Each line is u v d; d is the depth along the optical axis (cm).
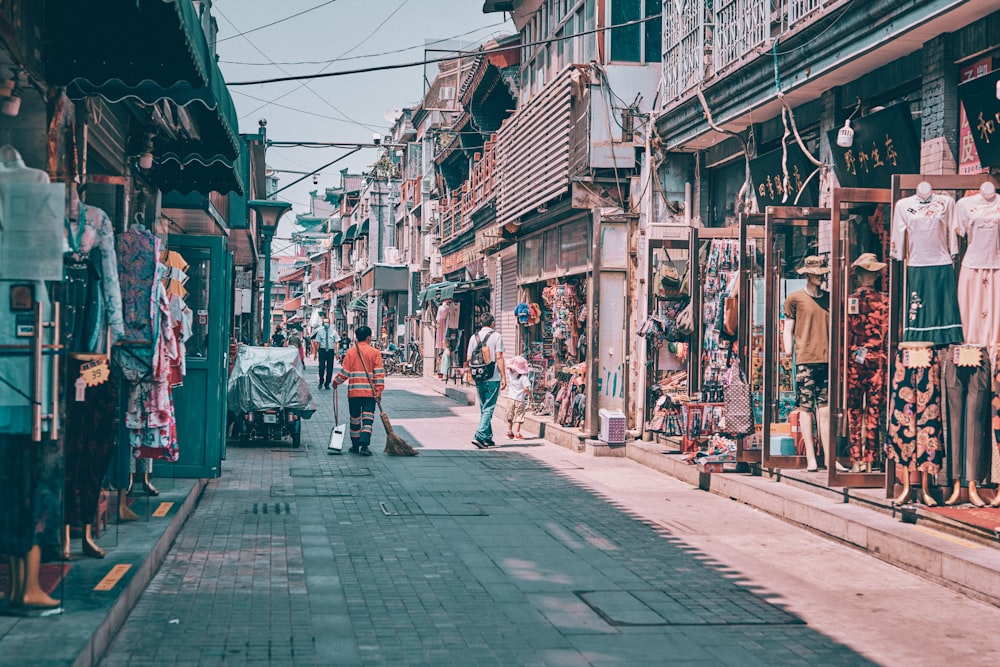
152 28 597
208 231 1652
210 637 533
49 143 562
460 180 3347
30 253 498
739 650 541
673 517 947
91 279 609
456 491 1082
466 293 3142
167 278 812
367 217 5409
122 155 877
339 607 604
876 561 769
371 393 1386
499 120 2678
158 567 684
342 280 6412
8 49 511
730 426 1055
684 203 1449
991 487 819
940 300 781
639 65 1509
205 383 1036
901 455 798
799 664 520
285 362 1438
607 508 991
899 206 803
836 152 1039
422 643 538
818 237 1069
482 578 692
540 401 1900
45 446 505
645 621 594
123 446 794
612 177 1512
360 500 1007
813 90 1061
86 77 630
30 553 501
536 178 1736
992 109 794
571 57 1794
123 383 727
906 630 586
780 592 670
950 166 857
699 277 1256
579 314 1650
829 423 898
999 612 626
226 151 944
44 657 428
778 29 1101
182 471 1035
